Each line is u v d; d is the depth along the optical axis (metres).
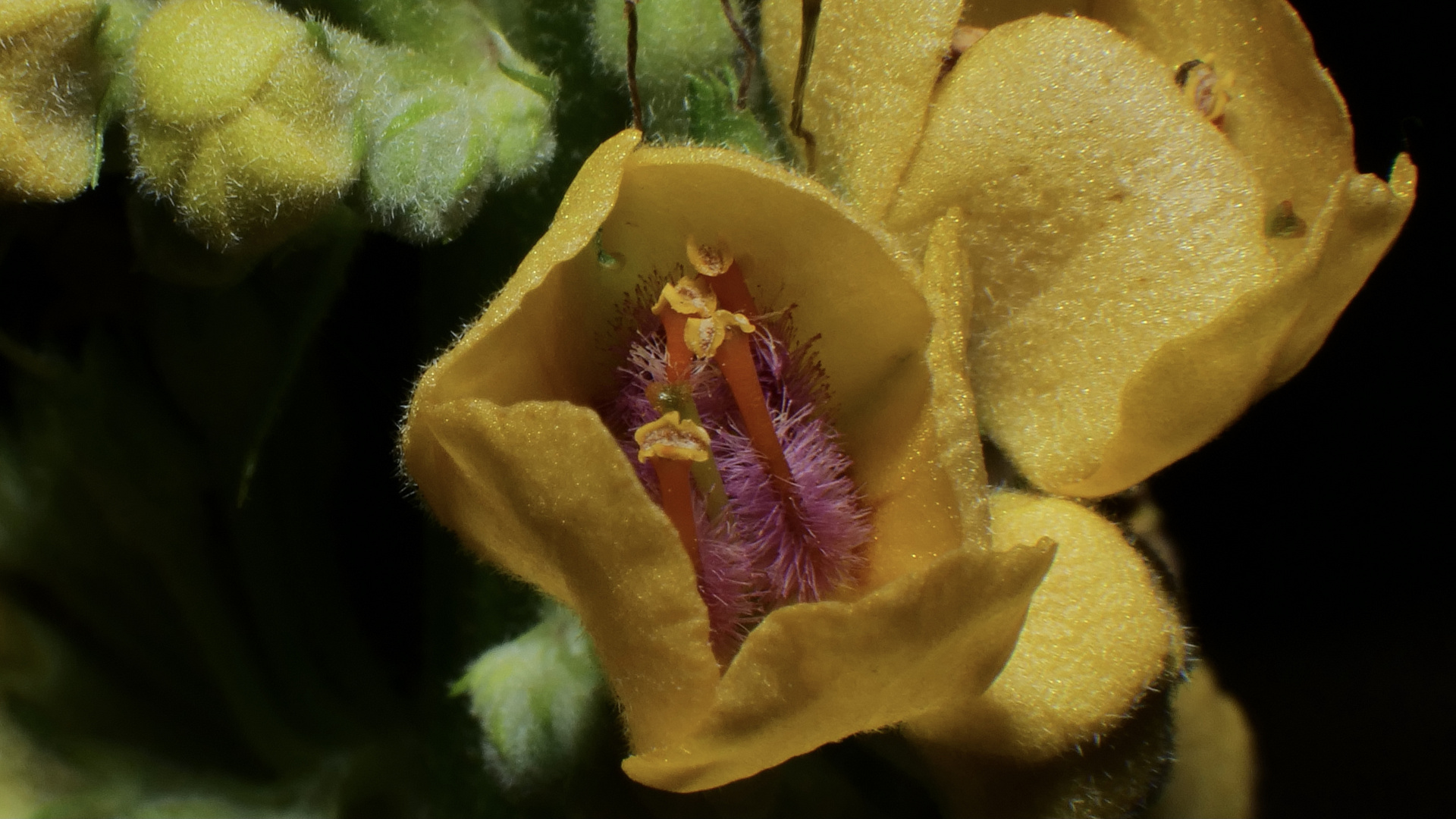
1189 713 0.14
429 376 0.10
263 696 0.13
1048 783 0.11
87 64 0.11
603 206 0.10
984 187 0.11
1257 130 0.11
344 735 0.13
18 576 0.13
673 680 0.10
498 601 0.12
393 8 0.11
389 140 0.11
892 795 0.12
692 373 0.11
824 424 0.11
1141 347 0.11
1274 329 0.11
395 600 0.13
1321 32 0.14
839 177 0.11
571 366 0.11
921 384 0.11
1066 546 0.11
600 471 0.10
